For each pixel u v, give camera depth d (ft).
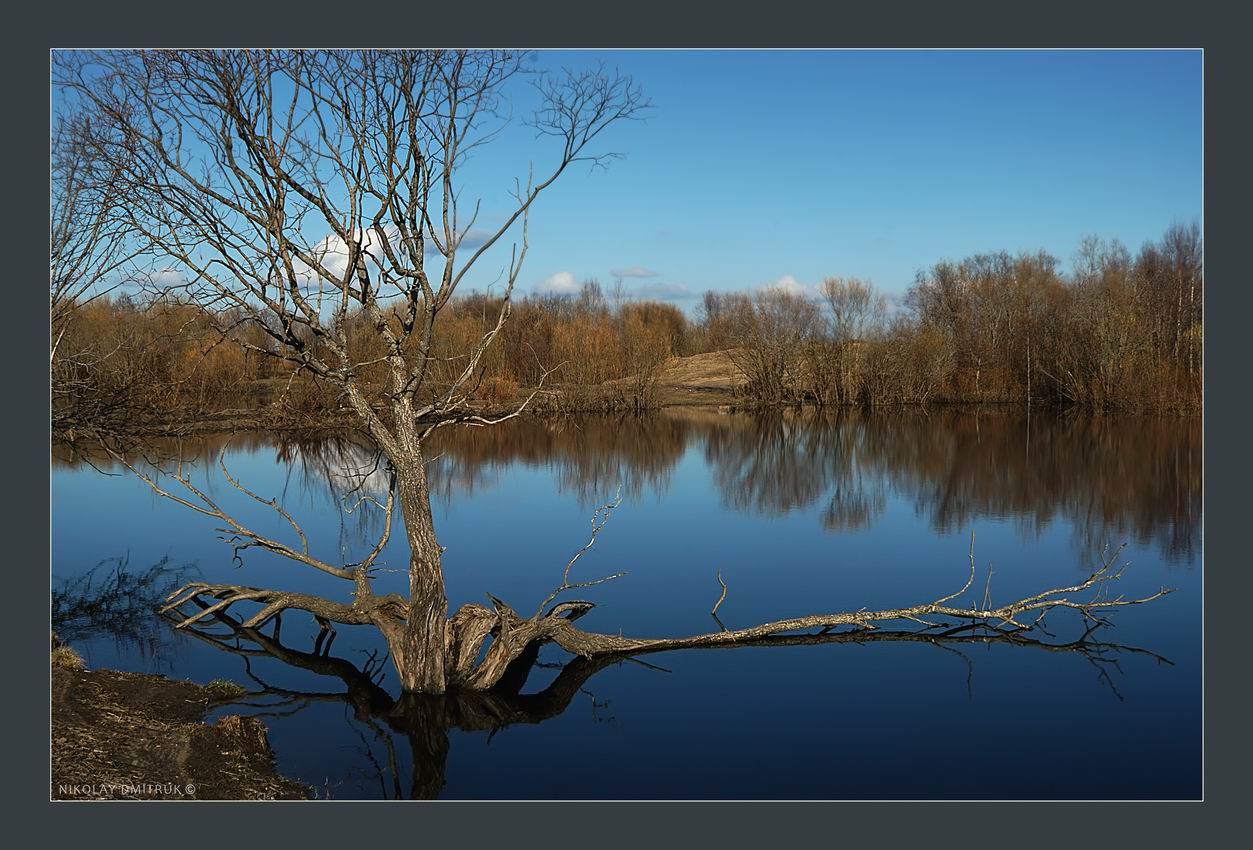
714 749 31.76
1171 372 159.74
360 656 41.16
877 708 35.40
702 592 51.21
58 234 39.60
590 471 98.78
